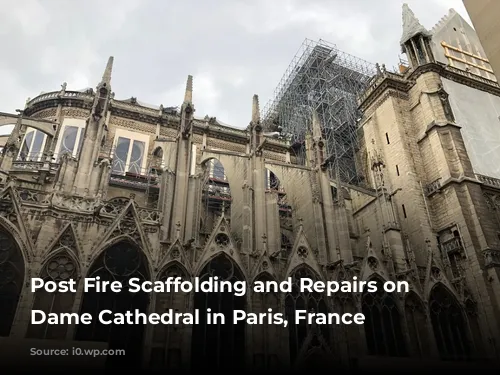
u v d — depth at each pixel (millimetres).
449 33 52469
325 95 54656
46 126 39375
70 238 22062
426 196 38562
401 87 45219
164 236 24500
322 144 34031
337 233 30859
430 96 41969
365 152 48781
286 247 32625
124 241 23094
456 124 40219
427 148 40719
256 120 32156
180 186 26750
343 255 30125
